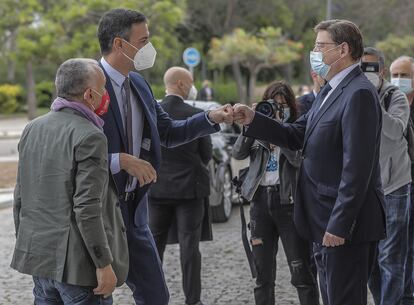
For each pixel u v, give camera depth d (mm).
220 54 39562
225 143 10453
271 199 4883
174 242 5953
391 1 36531
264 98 4996
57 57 28578
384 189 5020
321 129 3750
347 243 3729
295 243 4875
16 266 3527
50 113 3561
